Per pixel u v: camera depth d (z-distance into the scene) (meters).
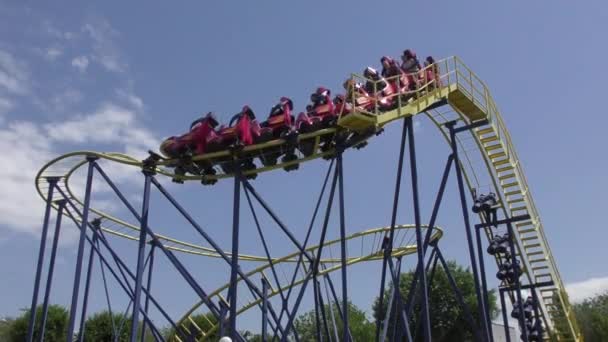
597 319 52.97
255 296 31.08
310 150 20.00
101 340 54.44
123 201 22.92
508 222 24.52
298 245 22.19
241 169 20.52
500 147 23.62
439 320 56.12
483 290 22.75
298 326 68.62
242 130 19.72
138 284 20.36
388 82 21.02
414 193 19.05
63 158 24.11
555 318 27.78
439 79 20.95
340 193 18.88
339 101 19.44
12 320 54.38
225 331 26.34
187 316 35.06
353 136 19.61
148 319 25.38
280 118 19.84
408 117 19.72
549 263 25.61
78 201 28.47
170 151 20.94
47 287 26.30
